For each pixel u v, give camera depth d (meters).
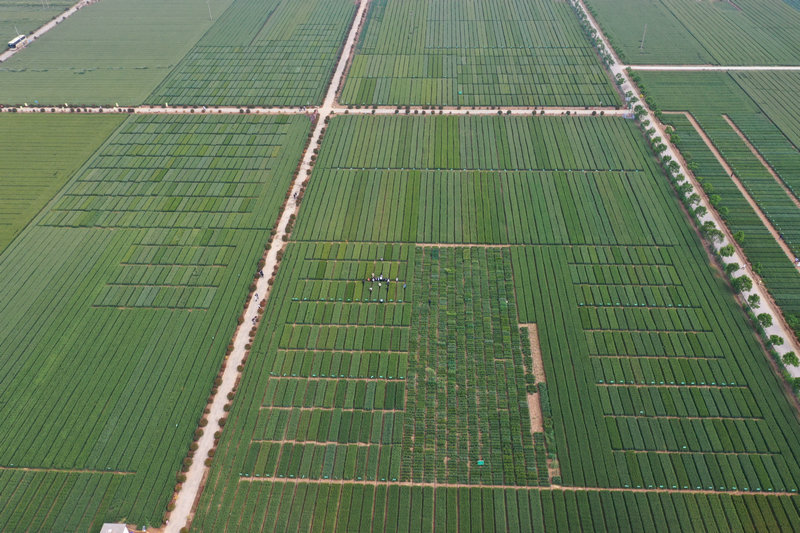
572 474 77.88
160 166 140.00
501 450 80.88
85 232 120.56
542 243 115.44
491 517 73.88
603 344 94.62
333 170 138.00
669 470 77.88
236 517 74.06
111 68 186.88
